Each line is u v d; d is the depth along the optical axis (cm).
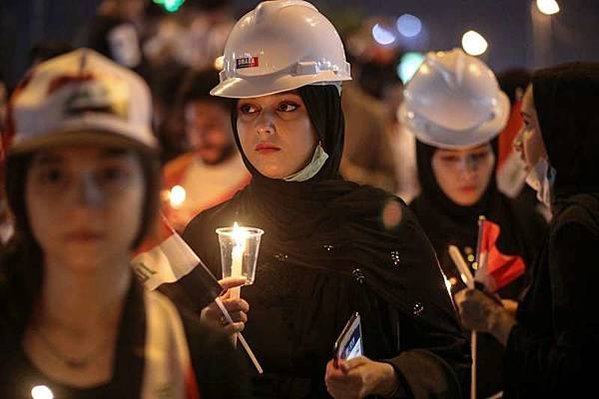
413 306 636
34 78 397
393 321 638
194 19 1669
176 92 1285
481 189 887
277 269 637
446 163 884
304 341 624
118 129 393
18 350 405
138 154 401
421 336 644
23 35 1867
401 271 638
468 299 762
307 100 639
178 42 1616
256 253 607
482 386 823
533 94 718
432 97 882
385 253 639
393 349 640
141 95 404
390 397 612
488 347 827
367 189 657
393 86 1805
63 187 394
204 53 1650
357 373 578
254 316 633
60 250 395
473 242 885
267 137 639
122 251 403
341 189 650
